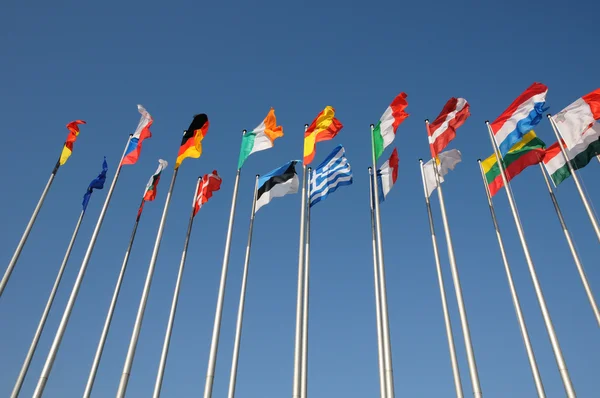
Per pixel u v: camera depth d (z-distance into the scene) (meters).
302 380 19.39
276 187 25.20
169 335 22.14
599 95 23.27
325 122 26.03
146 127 28.09
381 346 20.39
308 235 24.25
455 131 24.47
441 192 22.47
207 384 18.42
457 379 18.58
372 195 24.78
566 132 23.31
